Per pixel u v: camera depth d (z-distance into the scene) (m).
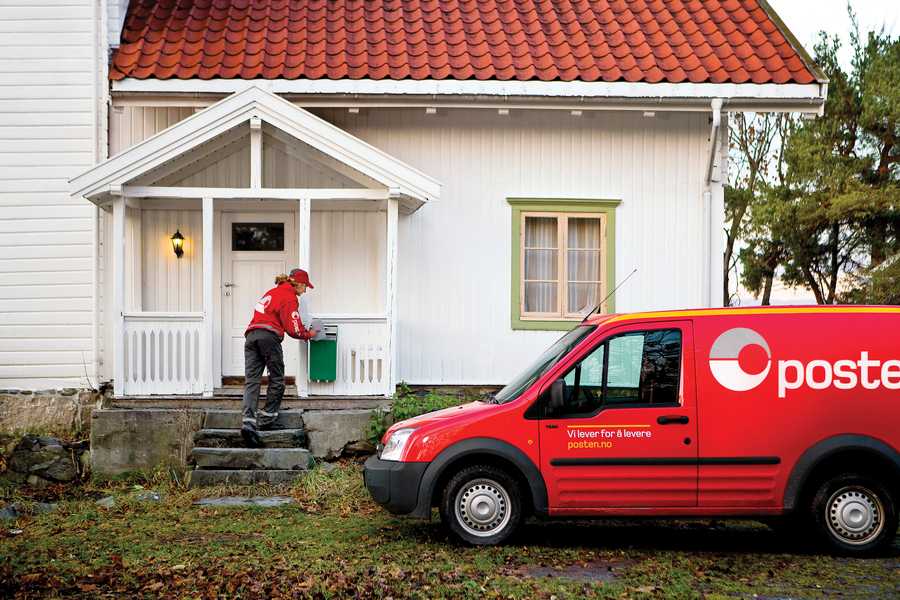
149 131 13.37
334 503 9.92
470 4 14.73
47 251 13.05
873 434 7.86
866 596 6.60
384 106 12.97
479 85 12.84
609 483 7.88
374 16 14.34
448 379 13.45
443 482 8.07
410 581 6.76
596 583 6.78
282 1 14.51
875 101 22.19
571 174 13.61
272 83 12.72
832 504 7.82
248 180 13.04
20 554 7.62
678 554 7.82
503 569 7.19
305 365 12.03
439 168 13.52
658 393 7.96
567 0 14.92
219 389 12.75
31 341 12.99
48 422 12.93
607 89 12.91
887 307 8.06
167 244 13.24
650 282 13.66
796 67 13.31
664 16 14.52
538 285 13.69
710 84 12.95
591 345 8.05
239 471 10.77
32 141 13.09
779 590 6.73
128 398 11.73
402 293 13.44
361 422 11.65
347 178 12.97
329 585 6.62
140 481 11.23
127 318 11.80
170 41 13.46
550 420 7.92
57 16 13.15
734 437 7.88
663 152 13.70
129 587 6.63
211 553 7.67
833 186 22.25
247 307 13.40
